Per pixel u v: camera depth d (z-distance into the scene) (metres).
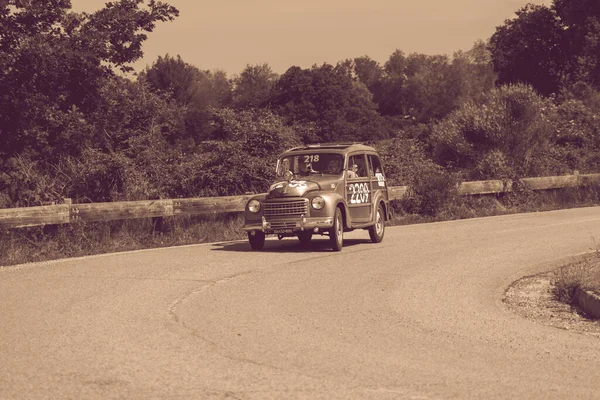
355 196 18.36
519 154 34.34
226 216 22.17
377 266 14.83
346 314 10.22
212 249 17.84
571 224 22.31
